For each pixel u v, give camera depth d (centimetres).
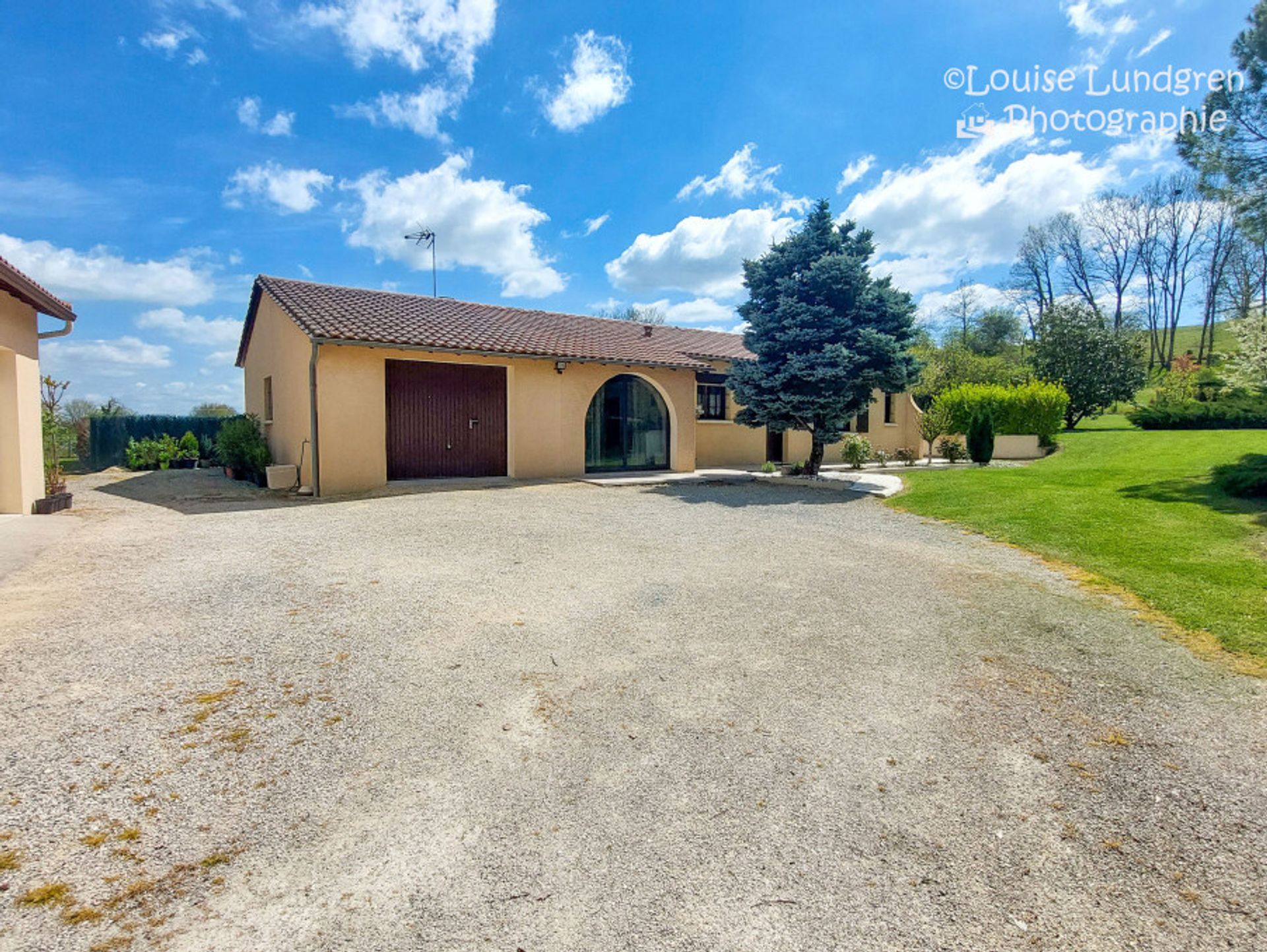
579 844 237
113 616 470
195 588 546
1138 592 568
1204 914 206
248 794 262
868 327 1391
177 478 1510
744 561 692
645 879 219
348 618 480
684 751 305
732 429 1983
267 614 484
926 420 2286
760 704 356
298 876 217
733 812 258
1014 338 4719
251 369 1739
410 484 1287
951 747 312
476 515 958
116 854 224
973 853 236
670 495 1234
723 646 443
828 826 250
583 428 1528
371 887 213
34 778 266
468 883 216
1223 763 300
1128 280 3809
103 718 319
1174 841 244
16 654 396
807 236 1455
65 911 197
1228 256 3297
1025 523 863
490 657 415
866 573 645
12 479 901
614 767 290
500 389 1430
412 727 322
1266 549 689
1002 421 2197
